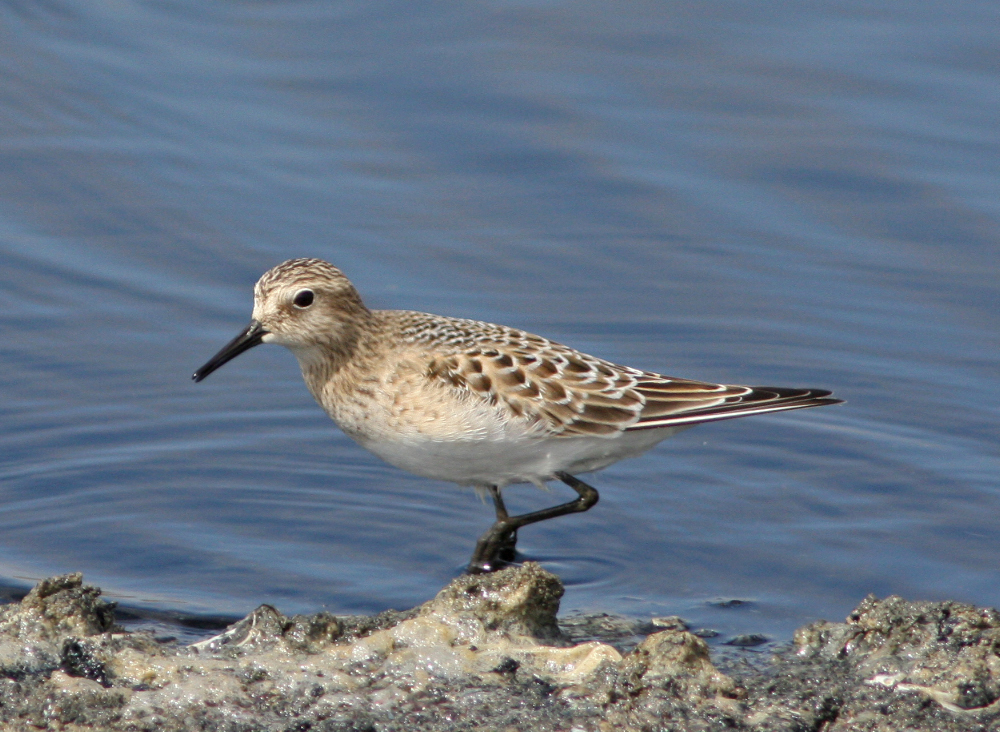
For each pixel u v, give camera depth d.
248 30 20.11
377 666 9.57
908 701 9.17
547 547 12.52
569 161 18.23
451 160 18.28
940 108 18.69
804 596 11.62
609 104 18.94
